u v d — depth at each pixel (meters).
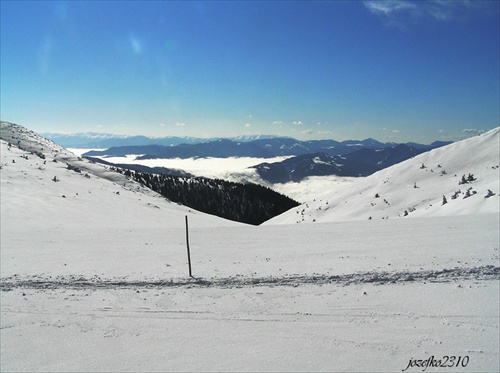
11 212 32.06
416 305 8.09
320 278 10.22
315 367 5.99
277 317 7.94
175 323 7.89
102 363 6.43
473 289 8.70
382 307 8.12
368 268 10.79
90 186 55.47
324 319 7.73
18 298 9.54
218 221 54.84
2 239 17.88
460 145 71.56
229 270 11.54
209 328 7.58
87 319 8.23
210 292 9.63
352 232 17.58
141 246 16.06
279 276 10.61
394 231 16.81
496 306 7.74
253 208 147.50
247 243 16.28
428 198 55.09
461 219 18.84
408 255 11.94
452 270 10.02
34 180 48.94
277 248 14.77
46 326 7.93
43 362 6.53
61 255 14.20
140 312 8.52
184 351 6.70
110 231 21.44
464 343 6.47
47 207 37.62
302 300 8.80
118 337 7.36
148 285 10.32
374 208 57.91
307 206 76.88
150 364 6.33
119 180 75.06
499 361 5.90
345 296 8.88
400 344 6.57
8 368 6.37
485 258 10.86
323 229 19.45
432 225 17.56
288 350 6.56
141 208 49.88
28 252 14.77
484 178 54.25
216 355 6.50
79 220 34.09
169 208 58.88
